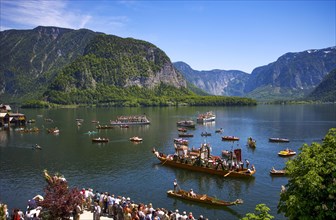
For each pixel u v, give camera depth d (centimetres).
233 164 7994
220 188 6969
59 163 9425
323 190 2441
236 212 5634
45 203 3525
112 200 4375
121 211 3991
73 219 3784
